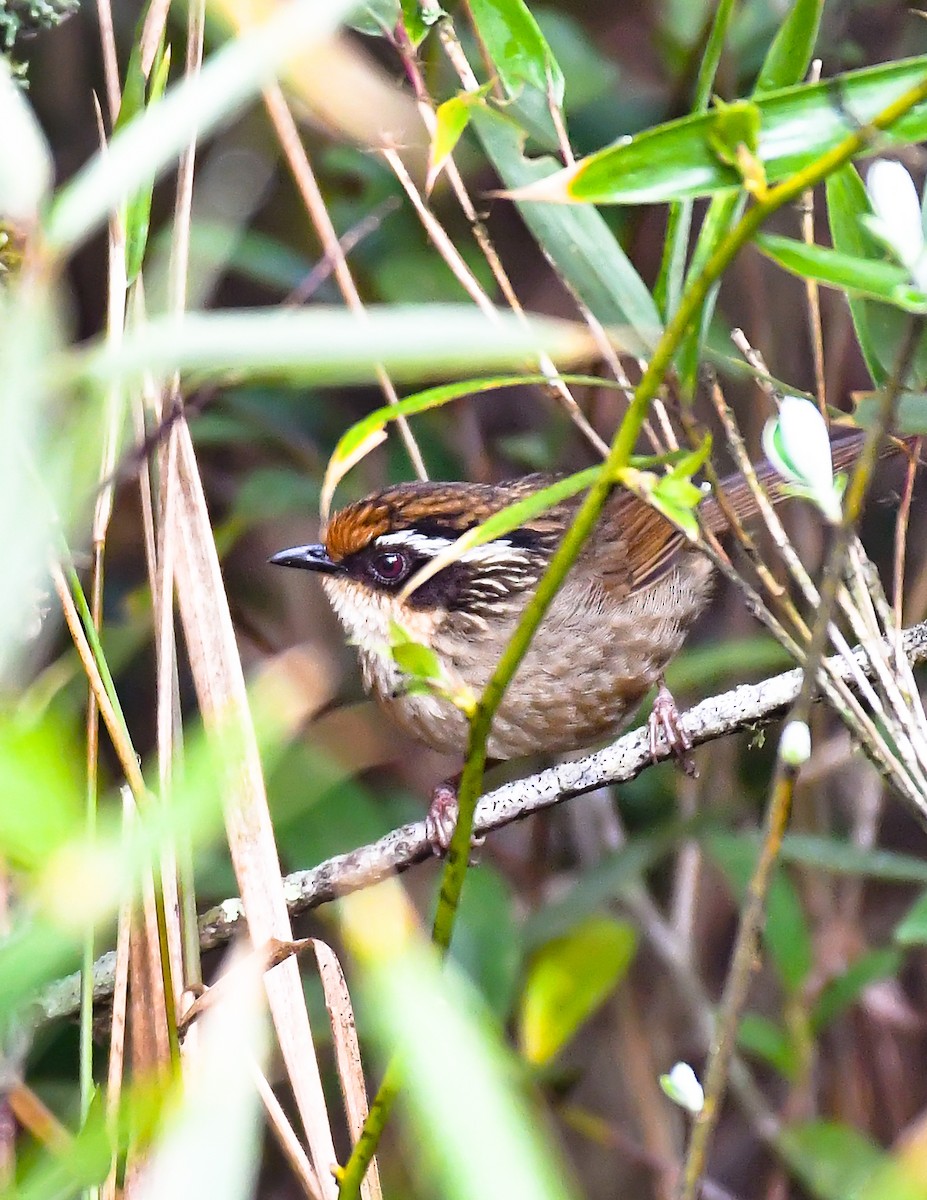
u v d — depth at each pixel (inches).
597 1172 463.5
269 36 162.1
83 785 239.8
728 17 225.8
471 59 387.5
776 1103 462.9
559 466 427.8
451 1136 147.7
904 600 447.8
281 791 358.9
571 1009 316.2
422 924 409.4
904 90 182.9
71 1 271.7
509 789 324.2
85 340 413.7
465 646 370.3
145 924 226.4
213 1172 141.7
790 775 190.5
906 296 180.9
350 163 405.4
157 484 256.4
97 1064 341.1
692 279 217.3
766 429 207.2
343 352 152.3
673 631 389.1
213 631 241.4
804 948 366.0
